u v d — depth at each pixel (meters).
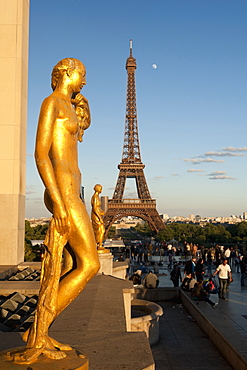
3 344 5.84
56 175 4.43
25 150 18.91
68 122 4.54
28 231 82.44
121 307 9.39
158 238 118.25
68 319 8.08
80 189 4.67
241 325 14.98
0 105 17.66
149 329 14.06
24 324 8.48
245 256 28.50
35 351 3.95
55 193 4.30
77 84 4.80
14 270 16.50
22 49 18.05
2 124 17.59
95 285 13.15
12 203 17.38
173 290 23.47
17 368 3.72
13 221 17.33
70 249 4.57
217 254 37.72
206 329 15.91
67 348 4.29
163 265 48.09
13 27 17.94
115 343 6.06
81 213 4.38
